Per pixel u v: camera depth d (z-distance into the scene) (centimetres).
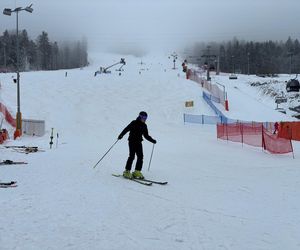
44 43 18150
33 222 576
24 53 15488
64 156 1565
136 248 479
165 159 1502
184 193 836
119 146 2178
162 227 574
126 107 5456
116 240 507
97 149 1962
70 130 3834
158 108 5459
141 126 1021
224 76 11125
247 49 18875
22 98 5491
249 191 868
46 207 671
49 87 6462
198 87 6831
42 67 17900
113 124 4403
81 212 644
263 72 18538
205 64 12612
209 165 1328
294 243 511
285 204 743
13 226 552
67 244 483
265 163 1399
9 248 460
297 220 629
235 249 484
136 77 7788
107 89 6481
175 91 6425
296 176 1077
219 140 2686
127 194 809
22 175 1029
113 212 652
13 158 1492
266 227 588
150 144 2316
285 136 2775
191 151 1869
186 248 484
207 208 702
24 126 3419
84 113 4978
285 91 8150
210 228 576
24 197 748
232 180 1017
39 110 4894
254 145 2150
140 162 1012
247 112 5688
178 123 4725
